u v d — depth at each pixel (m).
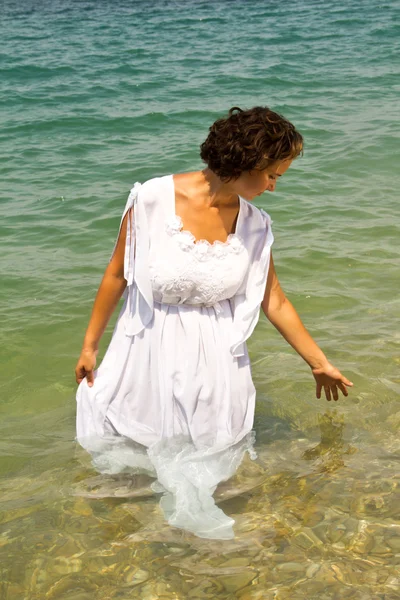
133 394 3.31
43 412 4.04
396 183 7.92
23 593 2.72
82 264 5.96
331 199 7.43
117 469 3.35
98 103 12.26
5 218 7.05
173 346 3.22
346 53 16.12
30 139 10.20
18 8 27.09
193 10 24.66
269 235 3.27
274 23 20.91
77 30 21.12
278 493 3.25
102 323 3.37
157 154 9.27
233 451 3.35
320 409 3.96
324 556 2.88
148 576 2.79
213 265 3.14
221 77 13.99
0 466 3.50
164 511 3.11
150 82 13.76
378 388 4.13
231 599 2.68
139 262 3.13
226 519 3.05
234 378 3.34
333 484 3.31
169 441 3.27
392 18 20.41
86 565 2.85
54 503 3.20
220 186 3.12
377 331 4.77
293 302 5.22
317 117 10.92
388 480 3.34
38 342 4.77
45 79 14.30
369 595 2.68
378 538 2.96
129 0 28.62
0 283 5.59
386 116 10.77
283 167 3.00
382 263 5.84
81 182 8.21
